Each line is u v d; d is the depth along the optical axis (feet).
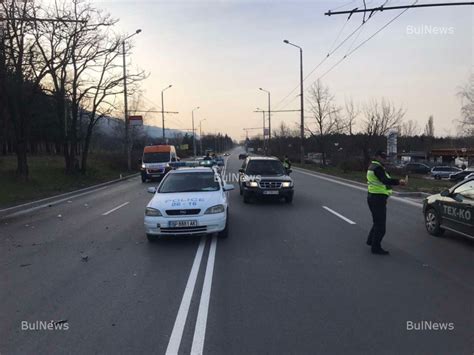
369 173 24.35
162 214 27.07
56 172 96.07
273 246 26.27
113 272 21.35
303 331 14.11
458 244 26.35
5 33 66.69
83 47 85.35
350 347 12.98
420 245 26.12
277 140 235.81
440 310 15.72
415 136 308.40
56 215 43.29
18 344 13.69
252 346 13.12
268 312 15.74
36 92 74.59
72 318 15.64
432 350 12.78
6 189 63.31
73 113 94.38
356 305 16.29
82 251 26.16
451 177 107.55
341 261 22.57
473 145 175.94
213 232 27.89
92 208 48.24
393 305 16.25
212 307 16.34
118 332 14.34
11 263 23.73
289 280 19.44
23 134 73.82
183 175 32.91
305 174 103.45
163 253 25.00
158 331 14.34
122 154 135.95
